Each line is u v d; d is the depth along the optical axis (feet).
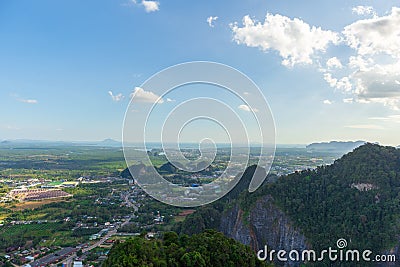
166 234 159.74
